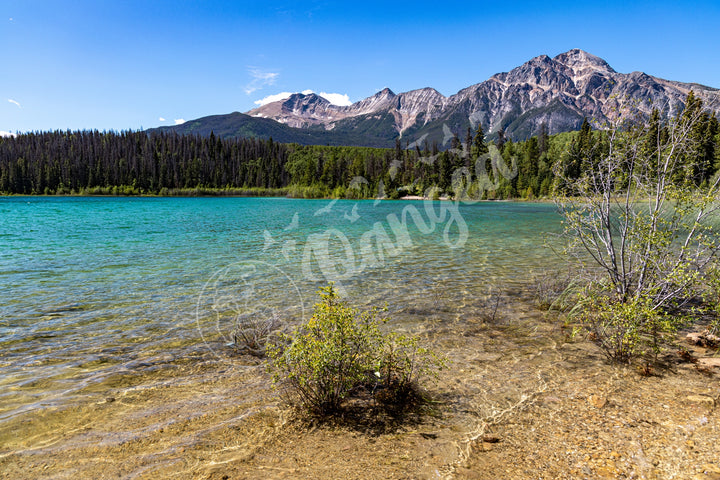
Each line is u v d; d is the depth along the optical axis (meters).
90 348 6.02
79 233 23.47
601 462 3.15
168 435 3.68
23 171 139.88
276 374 4.43
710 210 5.93
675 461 3.12
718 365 4.96
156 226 28.36
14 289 9.70
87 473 3.13
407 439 3.59
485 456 3.29
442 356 5.56
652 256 6.26
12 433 3.72
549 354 5.60
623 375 4.83
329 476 3.06
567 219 7.28
